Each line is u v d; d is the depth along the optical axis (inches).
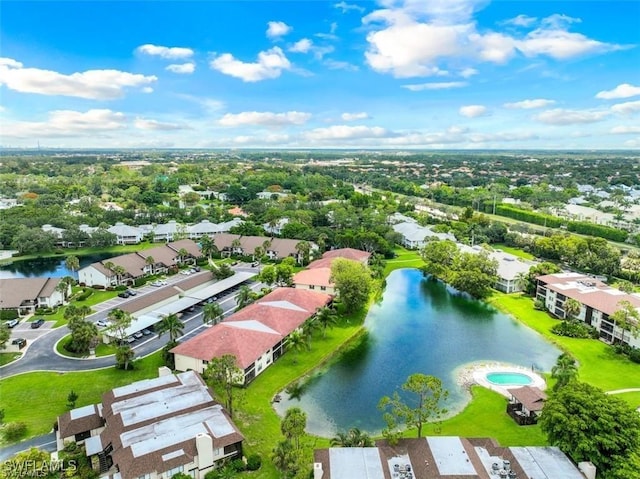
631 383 3334.2
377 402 3127.5
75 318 3841.0
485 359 3779.5
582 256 6333.7
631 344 3848.4
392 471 2235.5
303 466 2293.3
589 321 4370.1
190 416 2588.6
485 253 5944.9
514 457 2288.4
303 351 3875.5
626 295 4443.9
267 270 5403.5
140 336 4060.0
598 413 2289.6
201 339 3506.4
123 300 5073.8
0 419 2709.2
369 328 4451.3
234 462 2388.0
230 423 2551.7
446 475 2137.1
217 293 5103.3
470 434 2746.1
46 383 3216.0
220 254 7170.3
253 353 3417.8
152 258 6122.1
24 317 4557.1
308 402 3120.1
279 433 2728.8
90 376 3331.7
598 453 2204.7
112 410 2625.5
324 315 4151.1
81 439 2556.6
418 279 6215.6
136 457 2207.2
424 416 2586.1
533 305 5113.2
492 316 4803.2
